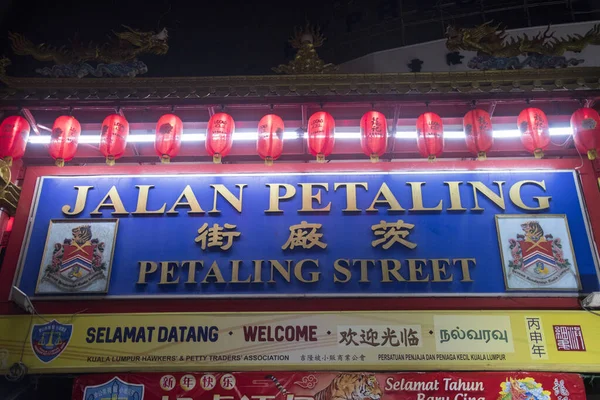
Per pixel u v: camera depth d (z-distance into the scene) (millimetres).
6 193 11062
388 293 10102
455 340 9523
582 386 9117
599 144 10477
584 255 10398
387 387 9195
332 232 10781
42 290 10266
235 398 9203
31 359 9531
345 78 11117
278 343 9586
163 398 9195
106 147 10602
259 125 10875
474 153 10992
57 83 11164
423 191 11188
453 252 10492
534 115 10609
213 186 11359
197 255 10609
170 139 10641
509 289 10086
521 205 10930
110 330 9758
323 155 10734
